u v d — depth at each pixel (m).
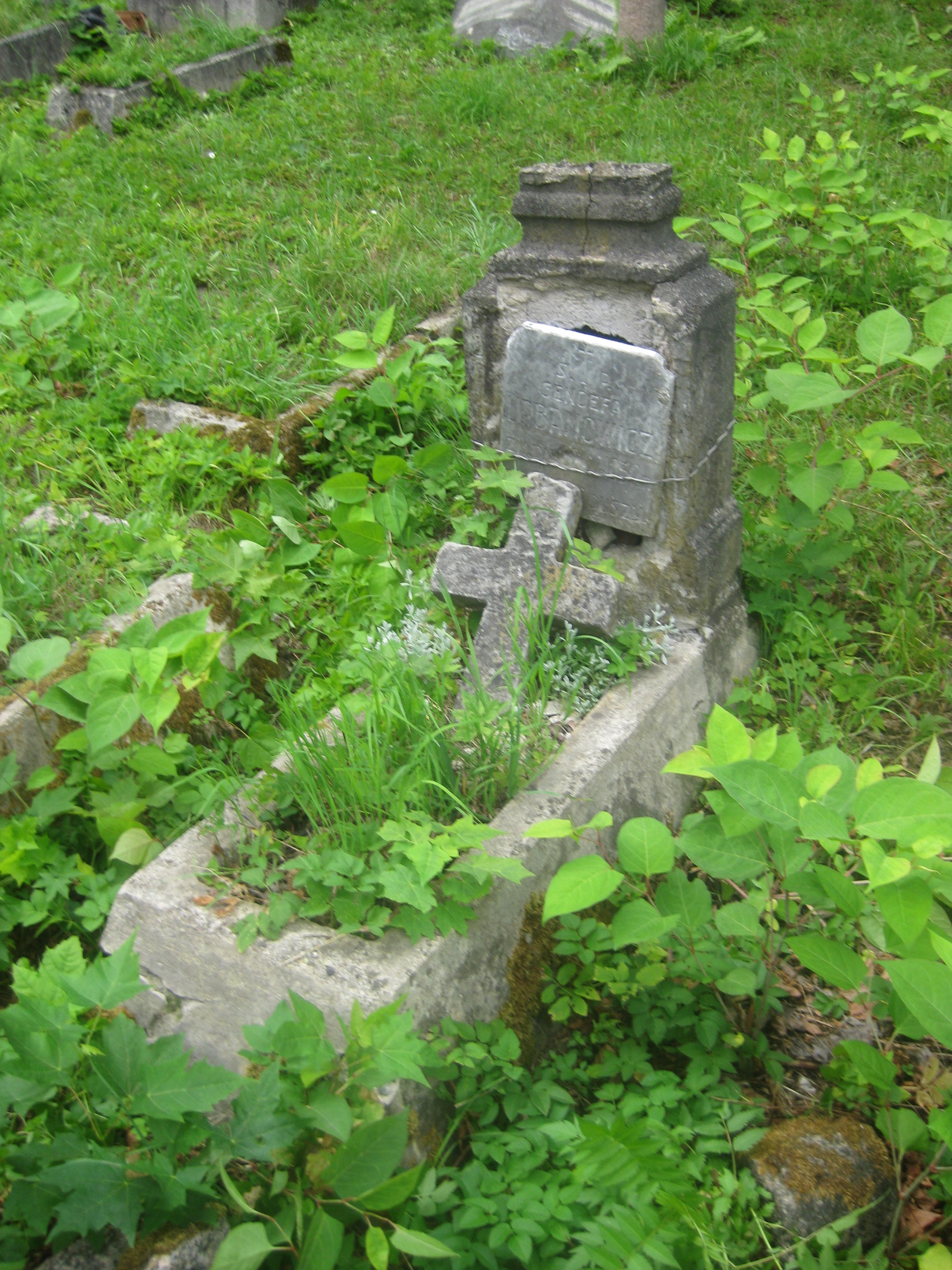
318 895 2.45
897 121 7.08
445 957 2.39
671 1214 2.00
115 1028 2.03
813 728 3.46
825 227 5.34
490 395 3.59
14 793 2.96
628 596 3.47
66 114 8.02
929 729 3.42
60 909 2.84
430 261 5.68
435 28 9.30
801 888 2.18
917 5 8.89
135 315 5.12
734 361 3.41
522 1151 2.21
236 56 8.54
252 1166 2.20
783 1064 2.58
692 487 3.25
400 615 3.56
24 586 3.39
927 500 4.29
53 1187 1.98
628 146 6.82
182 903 2.53
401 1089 2.23
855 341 5.08
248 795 2.76
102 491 4.18
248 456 4.19
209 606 3.54
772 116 7.22
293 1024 2.04
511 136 7.23
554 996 2.59
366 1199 1.96
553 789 2.78
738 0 9.12
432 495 4.18
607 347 3.18
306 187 6.80
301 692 3.25
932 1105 2.41
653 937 2.21
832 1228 2.02
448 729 2.81
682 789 3.30
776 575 3.72
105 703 2.64
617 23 8.56
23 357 4.80
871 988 2.38
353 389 4.72
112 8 9.70
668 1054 2.60
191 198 6.71
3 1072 2.05
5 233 6.19
